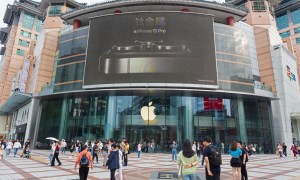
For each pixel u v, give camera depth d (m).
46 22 45.78
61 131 33.53
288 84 38.19
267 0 45.12
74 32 36.25
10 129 56.56
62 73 34.69
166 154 28.44
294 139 41.44
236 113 32.97
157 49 31.02
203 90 30.34
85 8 36.50
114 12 36.50
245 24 39.94
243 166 8.73
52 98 37.09
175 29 31.78
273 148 34.12
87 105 33.12
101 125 31.19
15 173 11.57
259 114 34.94
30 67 48.53
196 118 31.12
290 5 67.75
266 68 37.81
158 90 30.66
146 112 31.00
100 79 30.88
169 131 30.25
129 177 10.89
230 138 31.33
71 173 11.88
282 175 11.87
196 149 22.22
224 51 33.16
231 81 31.91
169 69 30.20
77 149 23.50
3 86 63.09
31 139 37.59
